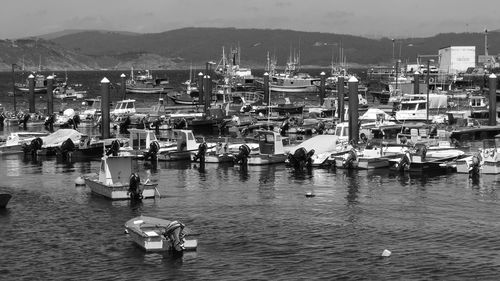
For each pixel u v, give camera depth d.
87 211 46.88
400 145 71.94
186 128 101.44
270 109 112.69
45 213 46.41
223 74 166.38
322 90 137.75
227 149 71.50
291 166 66.88
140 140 74.50
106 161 51.97
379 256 36.34
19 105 157.12
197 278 33.28
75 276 33.72
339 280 32.84
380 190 53.88
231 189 54.94
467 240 39.16
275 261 35.66
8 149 79.38
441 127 88.00
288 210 47.00
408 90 144.88
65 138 78.44
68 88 189.75
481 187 54.62
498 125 93.00
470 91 140.38
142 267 34.84
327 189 54.59
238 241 39.19
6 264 35.53
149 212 46.44
